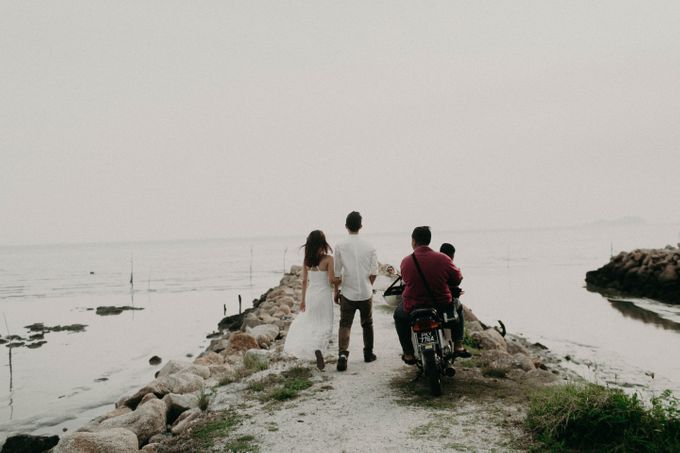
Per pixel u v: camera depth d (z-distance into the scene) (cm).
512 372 595
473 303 2025
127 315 2272
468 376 582
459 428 419
